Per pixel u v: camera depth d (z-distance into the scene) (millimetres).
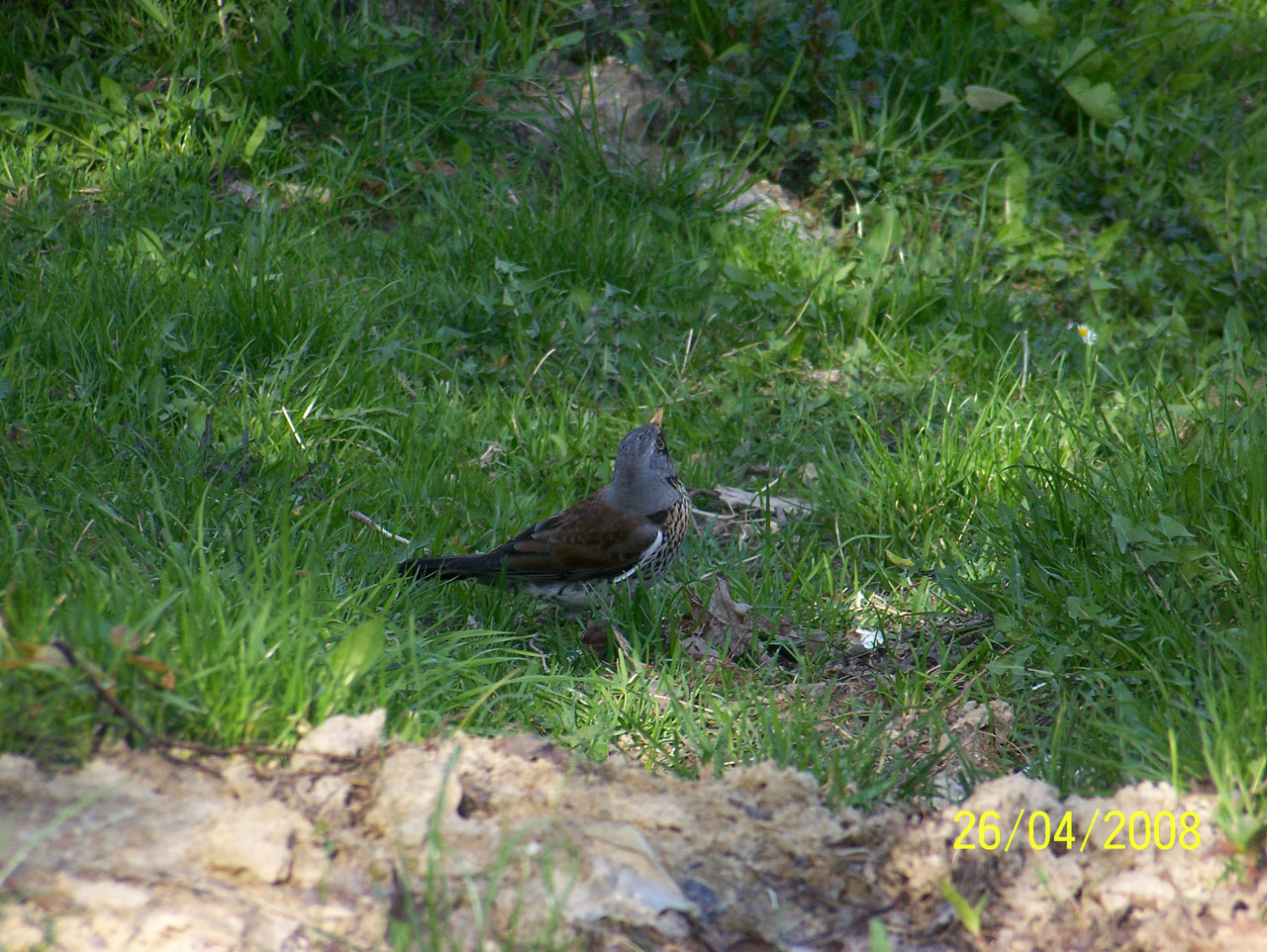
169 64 14031
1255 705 6105
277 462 9578
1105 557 8430
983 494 10219
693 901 5184
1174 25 16641
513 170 14461
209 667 5602
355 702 6176
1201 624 7562
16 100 13172
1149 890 5184
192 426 9773
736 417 11836
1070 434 10836
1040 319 13773
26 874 4520
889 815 5816
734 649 8805
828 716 8008
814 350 12836
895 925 5191
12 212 12062
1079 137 15617
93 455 9125
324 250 12531
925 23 16906
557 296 12742
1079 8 17031
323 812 5223
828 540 10461
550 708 7738
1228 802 5465
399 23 15117
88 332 10461
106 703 5219
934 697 8117
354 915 4770
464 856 5152
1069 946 5023
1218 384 12094
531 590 8953
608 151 14797
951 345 12695
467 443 10789
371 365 11047
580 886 5082
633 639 8680
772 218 14188
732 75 15117
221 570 6973
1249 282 13820
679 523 9289
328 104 14156
